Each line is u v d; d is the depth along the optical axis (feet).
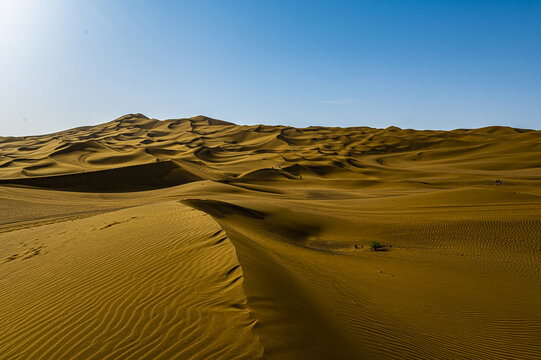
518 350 19.40
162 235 31.63
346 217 73.87
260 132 616.80
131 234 33.50
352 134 593.83
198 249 25.88
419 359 16.75
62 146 345.72
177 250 26.18
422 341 19.08
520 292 29.45
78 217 75.56
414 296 27.68
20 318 17.15
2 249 35.76
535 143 309.42
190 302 16.89
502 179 178.81
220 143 504.84
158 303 17.06
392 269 36.68
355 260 40.50
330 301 22.36
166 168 190.60
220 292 17.83
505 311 25.22
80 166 233.76
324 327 16.99
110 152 302.04
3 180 137.28
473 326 22.44
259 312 15.75
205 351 12.80
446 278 33.45
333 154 372.79
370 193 151.74
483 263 39.63
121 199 115.34
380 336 18.44
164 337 13.89
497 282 32.32
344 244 54.24
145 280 20.36
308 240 57.93
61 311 17.28
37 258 28.99
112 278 21.36
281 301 18.12
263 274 21.68
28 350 13.94
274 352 12.89
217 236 29.22
